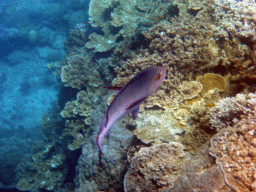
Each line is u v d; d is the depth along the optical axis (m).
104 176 4.92
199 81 4.33
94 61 9.17
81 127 7.81
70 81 8.71
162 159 3.19
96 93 7.92
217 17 5.09
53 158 9.10
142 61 5.14
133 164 3.32
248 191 2.06
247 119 2.62
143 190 3.06
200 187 2.43
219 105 3.22
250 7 4.46
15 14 24.72
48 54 22.41
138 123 4.44
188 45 4.83
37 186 8.51
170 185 2.88
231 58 4.13
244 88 3.98
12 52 23.45
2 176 11.27
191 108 3.99
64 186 8.54
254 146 2.31
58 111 11.70
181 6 6.52
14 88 21.94
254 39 4.08
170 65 4.71
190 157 3.19
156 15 7.37
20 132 17.34
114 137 5.03
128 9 9.21
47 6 24.16
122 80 5.20
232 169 2.30
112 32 9.30
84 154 5.79
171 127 3.98
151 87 1.43
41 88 21.64
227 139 2.58
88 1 21.36
